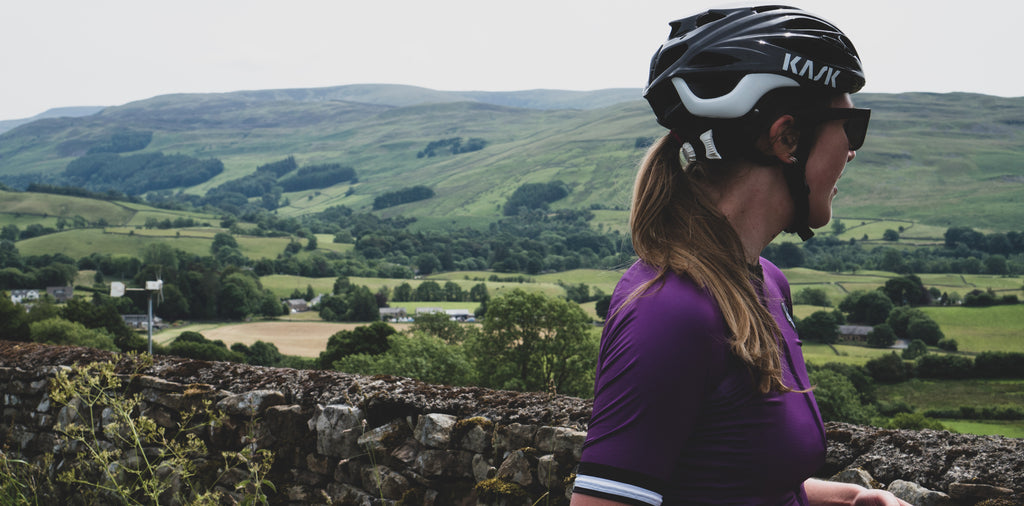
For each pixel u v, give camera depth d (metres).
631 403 0.89
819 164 1.04
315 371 3.36
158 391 3.50
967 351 91.38
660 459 0.88
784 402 0.97
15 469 3.56
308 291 160.25
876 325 104.44
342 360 57.09
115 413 3.31
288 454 3.14
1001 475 1.90
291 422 3.15
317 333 117.31
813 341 105.00
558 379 48.06
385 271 186.25
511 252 197.62
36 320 80.88
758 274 1.11
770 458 0.94
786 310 1.17
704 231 1.01
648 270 1.00
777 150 1.03
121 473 3.28
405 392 3.00
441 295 157.75
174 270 135.12
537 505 2.51
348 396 3.08
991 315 106.38
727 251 1.00
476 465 2.70
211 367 3.59
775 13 1.05
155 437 3.35
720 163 1.07
